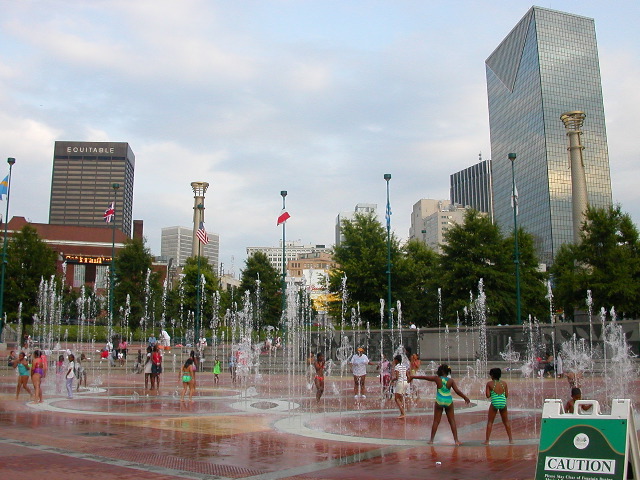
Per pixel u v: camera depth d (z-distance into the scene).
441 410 12.66
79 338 63.88
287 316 58.22
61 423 15.87
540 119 160.12
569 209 155.00
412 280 58.72
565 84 163.00
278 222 56.31
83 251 91.38
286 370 41.94
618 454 7.09
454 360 42.38
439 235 191.62
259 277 84.94
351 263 56.41
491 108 197.88
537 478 7.56
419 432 14.38
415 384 23.84
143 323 72.00
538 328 39.94
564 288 48.69
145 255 74.31
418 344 43.47
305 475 9.45
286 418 17.20
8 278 59.16
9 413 18.28
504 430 14.61
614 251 46.47
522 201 170.50
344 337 45.78
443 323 54.41
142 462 10.46
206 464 10.34
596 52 168.38
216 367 32.28
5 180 49.47
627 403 7.30
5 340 62.69
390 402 21.97
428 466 10.12
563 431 7.57
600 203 158.75
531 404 20.67
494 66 196.12
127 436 13.58
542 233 157.50
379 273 56.44
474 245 53.94
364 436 13.73
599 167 161.25
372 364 41.91
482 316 50.84
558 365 33.75
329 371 39.97
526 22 171.25
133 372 41.44
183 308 77.88
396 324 56.47
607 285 45.47
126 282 71.88
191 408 19.95
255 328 83.38
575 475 7.28
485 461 10.52
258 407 20.31
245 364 37.41
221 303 81.06
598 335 37.31
